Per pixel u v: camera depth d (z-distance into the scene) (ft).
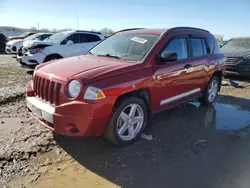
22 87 21.94
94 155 10.71
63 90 9.96
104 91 9.91
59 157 10.44
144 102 12.21
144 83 11.58
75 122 9.67
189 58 15.21
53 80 10.44
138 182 9.02
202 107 18.48
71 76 10.14
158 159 10.64
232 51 29.78
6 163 9.75
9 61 43.14
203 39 17.02
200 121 15.47
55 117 9.87
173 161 10.55
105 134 11.03
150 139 12.50
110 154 10.84
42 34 48.21
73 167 9.78
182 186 8.86
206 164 10.41
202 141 12.58
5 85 22.49
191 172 9.77
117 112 10.73
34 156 10.39
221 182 9.18
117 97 10.45
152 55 12.43
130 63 11.79
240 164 10.51
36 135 12.26
